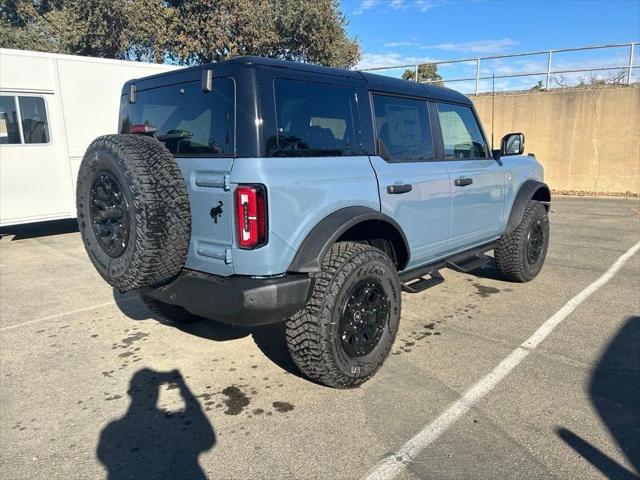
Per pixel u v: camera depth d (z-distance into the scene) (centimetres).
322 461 264
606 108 1472
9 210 867
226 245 294
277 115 296
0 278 647
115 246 307
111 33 1858
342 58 1967
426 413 307
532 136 1614
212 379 359
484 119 1698
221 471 259
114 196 302
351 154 345
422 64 1822
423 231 407
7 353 411
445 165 436
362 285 326
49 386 354
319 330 308
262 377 361
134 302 542
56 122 905
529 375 354
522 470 254
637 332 430
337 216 316
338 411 312
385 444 278
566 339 417
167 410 319
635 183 1463
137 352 409
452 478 249
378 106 374
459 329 442
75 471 261
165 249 295
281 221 288
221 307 291
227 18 1867
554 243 815
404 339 420
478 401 320
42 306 532
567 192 1569
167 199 292
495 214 517
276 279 290
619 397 323
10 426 304
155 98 358
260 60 297
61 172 922
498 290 556
